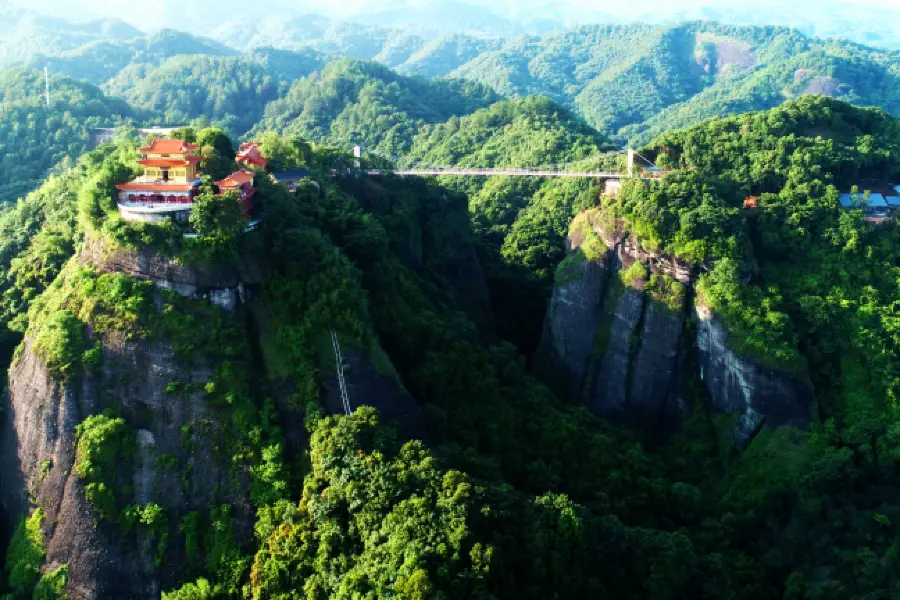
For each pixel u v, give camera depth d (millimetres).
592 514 93938
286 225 102875
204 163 104125
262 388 90938
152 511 83562
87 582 82188
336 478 82438
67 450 86750
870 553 92312
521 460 106500
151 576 82438
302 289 96500
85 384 88438
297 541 80688
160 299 91625
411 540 75750
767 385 116625
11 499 90500
